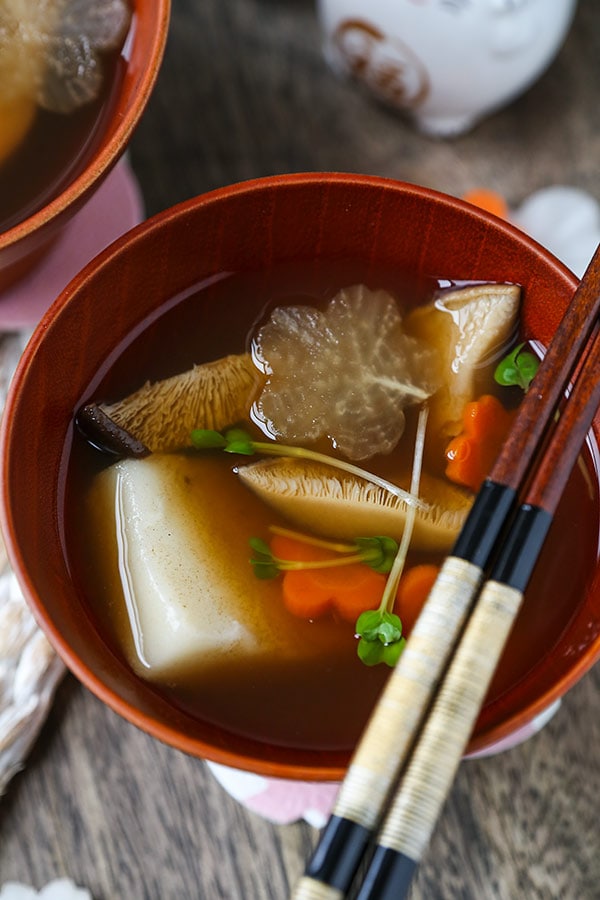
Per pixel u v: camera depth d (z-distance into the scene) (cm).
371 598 37
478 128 49
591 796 43
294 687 36
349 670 36
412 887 42
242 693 36
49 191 42
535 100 50
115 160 39
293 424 38
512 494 32
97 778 42
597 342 34
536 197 48
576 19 50
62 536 37
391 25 45
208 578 37
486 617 31
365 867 31
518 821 42
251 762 33
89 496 38
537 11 45
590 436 38
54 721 43
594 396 33
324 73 49
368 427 38
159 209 47
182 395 38
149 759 43
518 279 38
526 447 33
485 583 32
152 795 42
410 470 38
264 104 49
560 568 37
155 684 36
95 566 37
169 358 39
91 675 34
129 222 44
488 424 38
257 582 37
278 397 38
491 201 46
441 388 38
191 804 42
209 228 37
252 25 49
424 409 38
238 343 39
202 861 42
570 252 47
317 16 50
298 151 48
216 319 39
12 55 42
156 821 42
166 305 39
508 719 34
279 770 33
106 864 42
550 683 34
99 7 42
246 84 49
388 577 37
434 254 39
